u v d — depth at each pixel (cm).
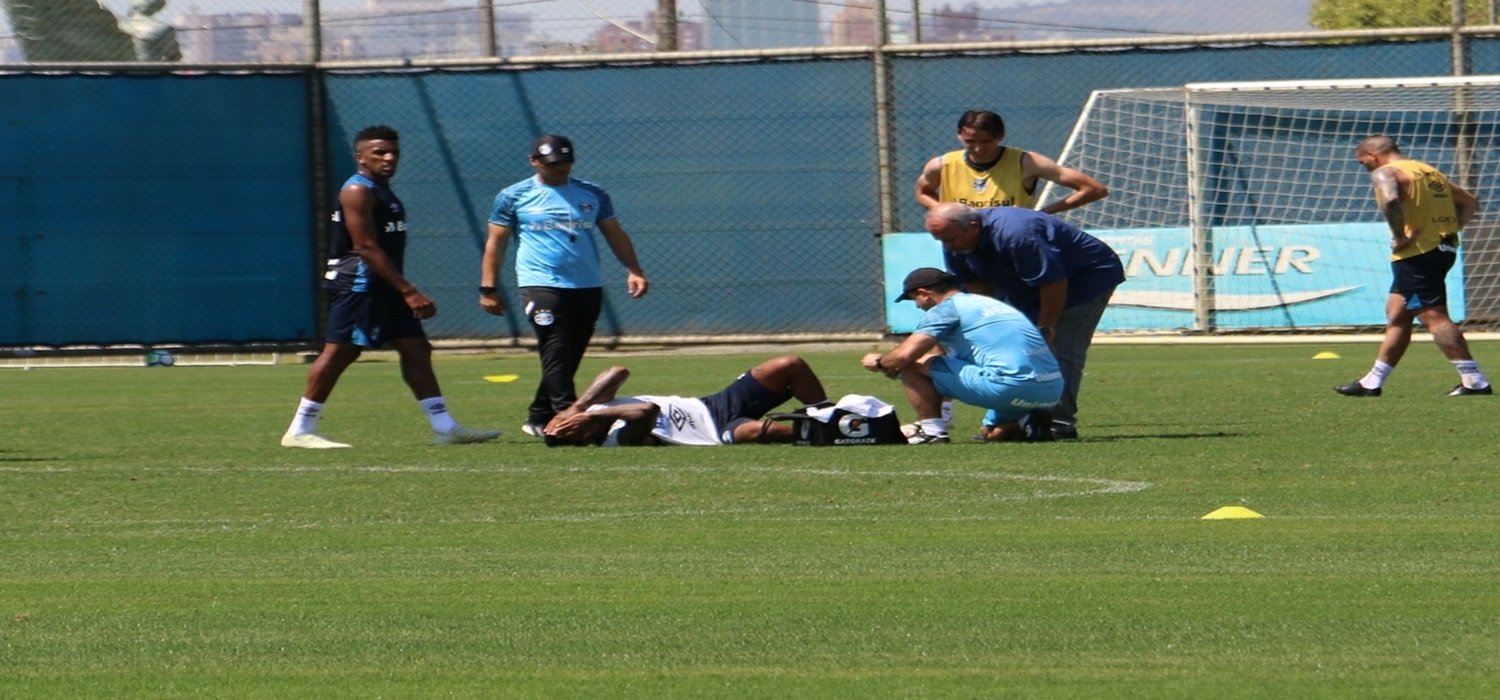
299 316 6719
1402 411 3806
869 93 6606
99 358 6744
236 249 6681
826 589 1852
